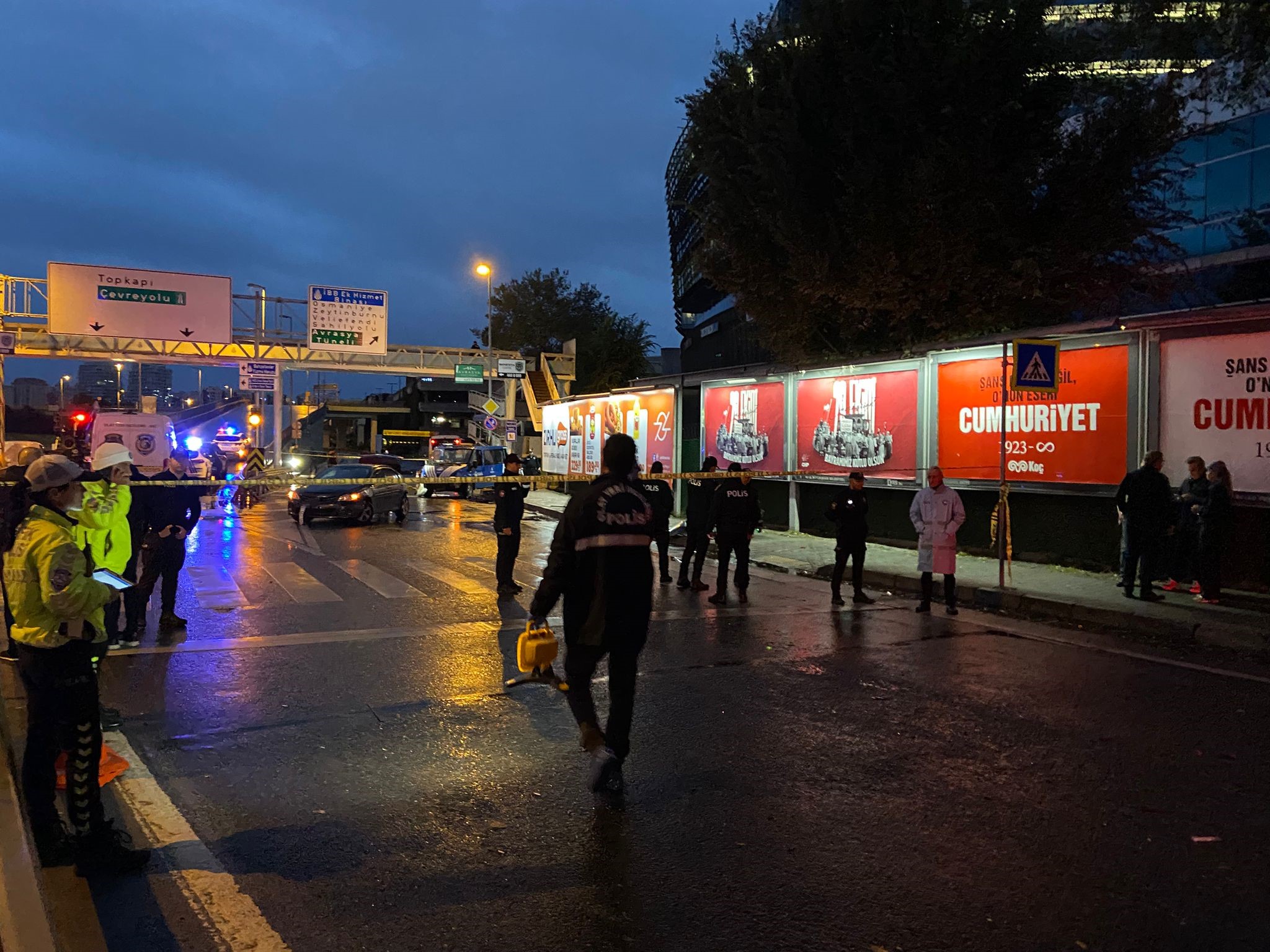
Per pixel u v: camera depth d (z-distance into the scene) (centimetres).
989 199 1459
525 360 4572
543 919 354
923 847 419
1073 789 490
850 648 836
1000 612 1044
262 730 586
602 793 479
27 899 286
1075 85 1527
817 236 1644
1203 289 2280
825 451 1714
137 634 869
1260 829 440
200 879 385
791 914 358
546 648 477
